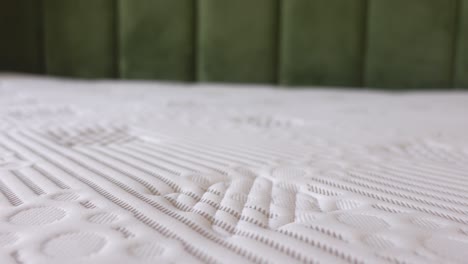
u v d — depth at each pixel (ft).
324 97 2.11
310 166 0.71
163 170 0.65
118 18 2.93
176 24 2.88
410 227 0.46
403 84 2.73
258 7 2.81
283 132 1.09
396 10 2.67
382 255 0.39
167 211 0.49
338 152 0.85
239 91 2.29
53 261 0.37
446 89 2.72
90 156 0.74
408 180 0.65
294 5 2.77
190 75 2.94
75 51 2.93
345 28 2.75
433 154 0.88
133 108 1.48
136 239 0.41
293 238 0.42
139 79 2.95
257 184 0.61
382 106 1.76
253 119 1.32
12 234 0.42
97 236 0.41
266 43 2.84
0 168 0.64
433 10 2.63
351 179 0.64
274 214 0.50
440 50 2.66
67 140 0.91
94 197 0.51
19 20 2.91
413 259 0.39
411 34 2.68
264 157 0.78
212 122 1.23
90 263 0.36
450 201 0.55
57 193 0.53
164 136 0.98
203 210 0.49
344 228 0.45
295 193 0.58
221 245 0.40
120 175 0.61
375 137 1.04
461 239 0.43
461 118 1.41
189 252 0.39
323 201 0.55
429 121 1.33
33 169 0.63
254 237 0.43
